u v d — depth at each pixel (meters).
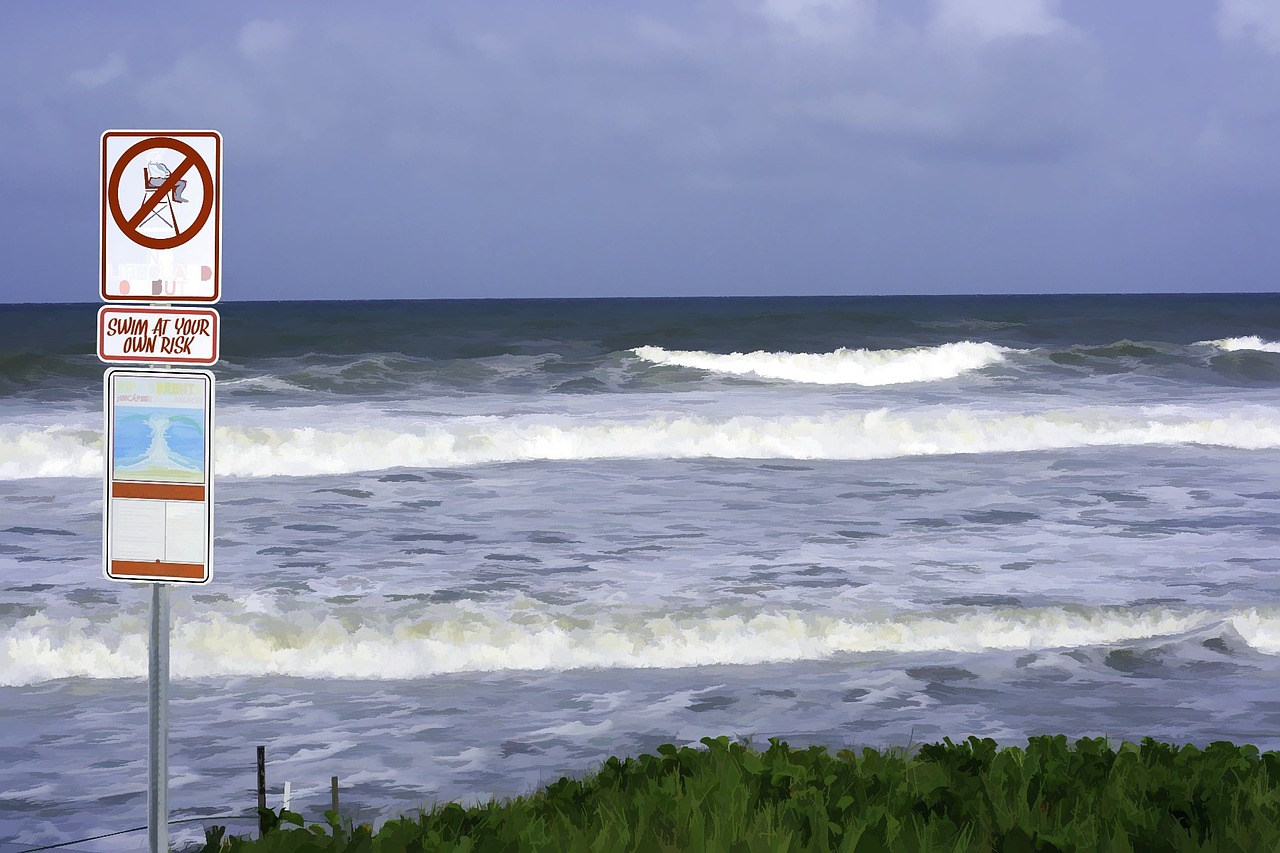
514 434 41.09
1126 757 8.52
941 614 20.39
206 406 5.79
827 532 27.77
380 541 26.59
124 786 12.88
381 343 95.69
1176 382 64.38
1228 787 7.62
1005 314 158.25
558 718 15.41
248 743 14.38
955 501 32.00
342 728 14.96
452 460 39.06
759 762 8.41
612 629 19.41
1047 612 20.45
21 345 98.44
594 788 8.10
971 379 66.19
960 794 7.49
